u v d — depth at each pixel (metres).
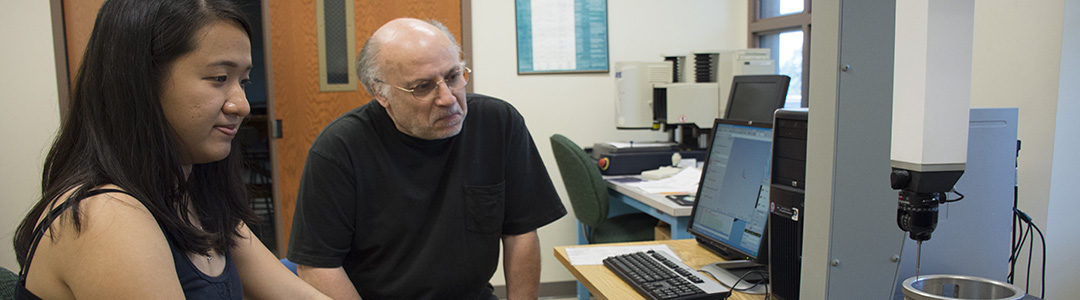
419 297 1.57
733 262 1.62
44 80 3.01
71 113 0.76
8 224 3.05
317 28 3.23
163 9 0.74
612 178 3.00
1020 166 2.05
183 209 0.84
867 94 0.90
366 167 1.50
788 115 1.31
